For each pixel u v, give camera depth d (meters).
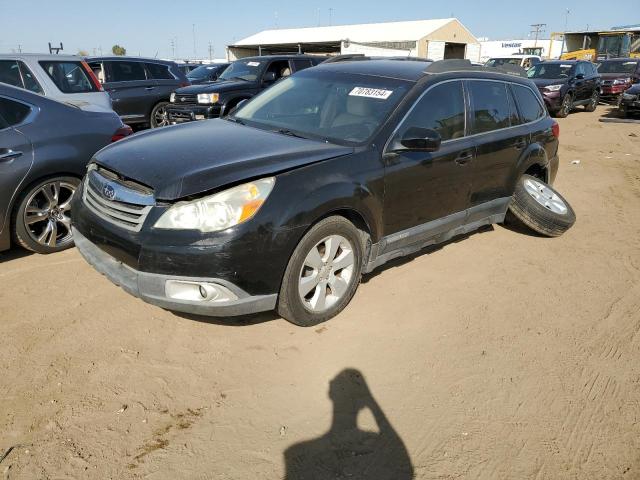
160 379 2.92
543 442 2.64
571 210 5.62
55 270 4.15
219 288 2.91
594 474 2.46
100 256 3.29
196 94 9.78
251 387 2.90
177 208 2.87
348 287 3.60
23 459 2.34
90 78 7.09
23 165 4.09
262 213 2.95
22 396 2.72
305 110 4.20
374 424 2.68
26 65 6.52
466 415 2.78
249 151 3.32
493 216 5.05
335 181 3.29
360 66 4.54
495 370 3.17
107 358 3.08
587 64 17.73
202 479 2.30
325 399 2.84
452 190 4.28
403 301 3.92
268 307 3.15
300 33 48.09
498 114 4.81
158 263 2.87
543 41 48.78
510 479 2.40
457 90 4.34
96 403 2.71
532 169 5.54
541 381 3.10
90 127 4.60
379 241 3.76
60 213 4.44
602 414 2.86
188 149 3.37
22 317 3.45
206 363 3.08
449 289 4.17
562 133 13.18
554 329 3.68
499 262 4.78
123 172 3.14
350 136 3.73
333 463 2.42
